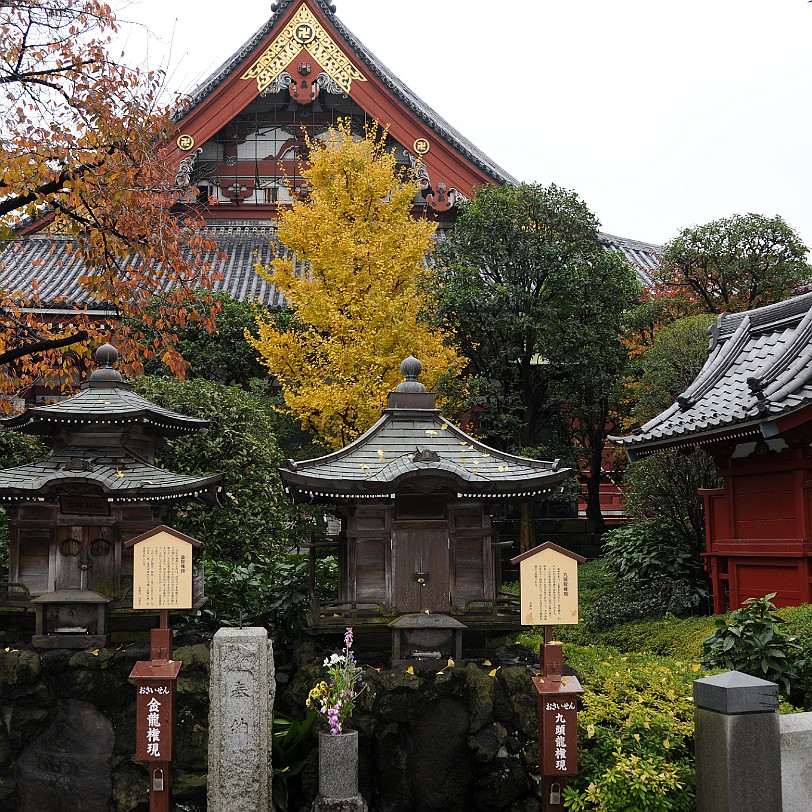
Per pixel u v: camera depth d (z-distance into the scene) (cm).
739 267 1747
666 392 1402
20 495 675
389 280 1589
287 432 1792
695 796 594
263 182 2672
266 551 1127
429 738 647
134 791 640
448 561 694
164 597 586
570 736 583
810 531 959
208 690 651
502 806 634
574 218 1669
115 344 1071
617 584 1291
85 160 972
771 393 934
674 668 774
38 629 672
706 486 1258
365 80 2525
